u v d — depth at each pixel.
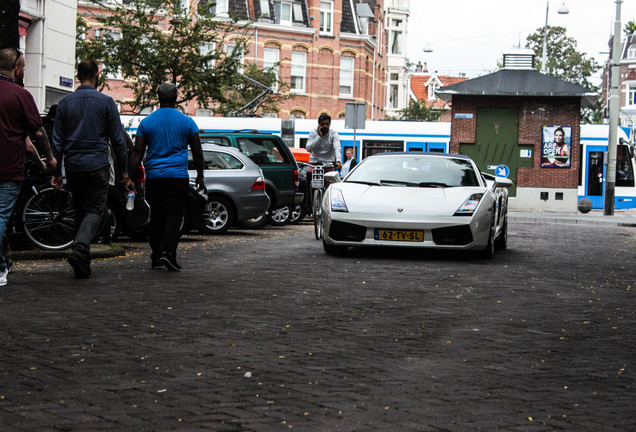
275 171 19.33
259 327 6.42
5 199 7.93
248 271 9.80
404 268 10.46
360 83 58.78
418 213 11.29
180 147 9.59
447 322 6.88
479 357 5.60
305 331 6.32
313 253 12.15
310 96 56.41
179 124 9.58
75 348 5.53
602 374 5.21
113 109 8.92
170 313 6.91
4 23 10.85
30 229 10.53
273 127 32.03
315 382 4.80
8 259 9.01
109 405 4.23
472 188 11.93
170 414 4.08
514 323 6.93
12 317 6.56
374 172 12.52
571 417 4.23
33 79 21.64
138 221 12.53
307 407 4.27
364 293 8.30
